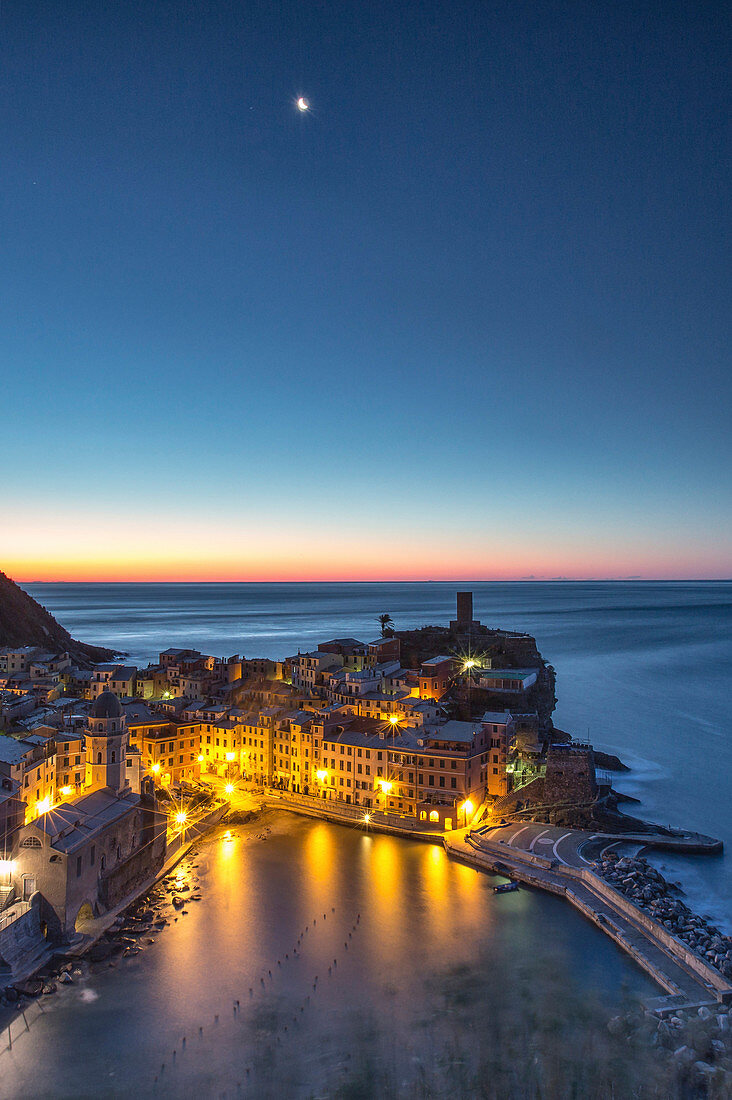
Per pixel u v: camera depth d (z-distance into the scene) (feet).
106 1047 223.92
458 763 432.25
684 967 269.44
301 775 499.92
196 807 458.91
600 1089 197.77
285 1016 240.12
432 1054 217.97
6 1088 205.67
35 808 362.53
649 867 368.68
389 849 400.06
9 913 275.80
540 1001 248.93
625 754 600.80
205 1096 201.36
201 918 312.09
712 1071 200.44
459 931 303.27
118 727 374.63
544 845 394.73
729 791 512.22
